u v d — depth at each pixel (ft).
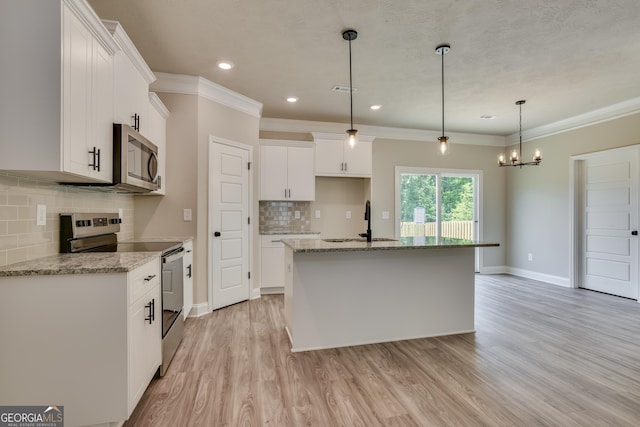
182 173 11.47
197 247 11.55
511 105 14.33
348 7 7.59
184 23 8.23
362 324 9.23
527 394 6.62
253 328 10.33
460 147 19.24
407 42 9.16
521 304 13.15
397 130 18.12
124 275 5.24
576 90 12.66
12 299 4.96
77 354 5.11
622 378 7.25
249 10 7.71
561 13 7.80
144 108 8.93
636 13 7.79
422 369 7.69
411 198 18.65
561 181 16.63
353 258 9.14
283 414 5.94
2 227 5.36
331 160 15.92
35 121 4.97
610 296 14.42
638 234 13.64
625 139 13.96
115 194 9.73
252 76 11.38
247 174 13.60
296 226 16.55
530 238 18.35
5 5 4.95
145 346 6.12
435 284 9.85
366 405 6.23
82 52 5.63
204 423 5.68
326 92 12.82
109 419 5.19
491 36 8.85
